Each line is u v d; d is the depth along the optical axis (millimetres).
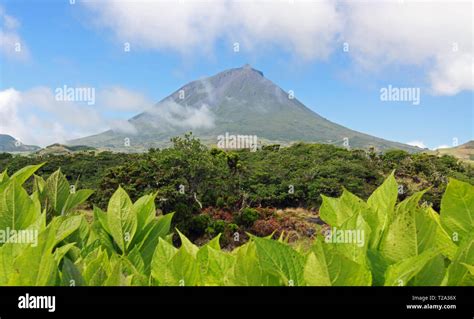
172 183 34938
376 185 38344
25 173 2604
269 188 38094
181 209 32312
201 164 36844
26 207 1992
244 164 45688
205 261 1830
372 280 1512
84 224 2377
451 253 1765
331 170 39000
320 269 1324
